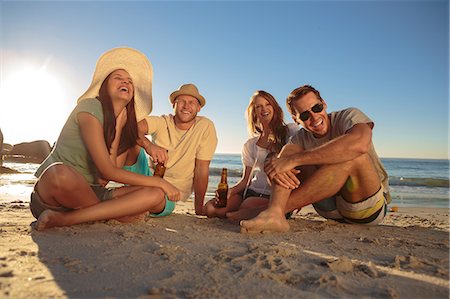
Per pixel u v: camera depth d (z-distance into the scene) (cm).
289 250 113
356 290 83
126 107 170
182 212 231
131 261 101
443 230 176
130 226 155
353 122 153
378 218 164
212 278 88
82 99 162
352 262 104
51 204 148
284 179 149
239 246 123
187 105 197
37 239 125
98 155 146
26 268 92
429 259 112
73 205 147
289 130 195
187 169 205
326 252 118
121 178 151
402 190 595
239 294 79
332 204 172
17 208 227
